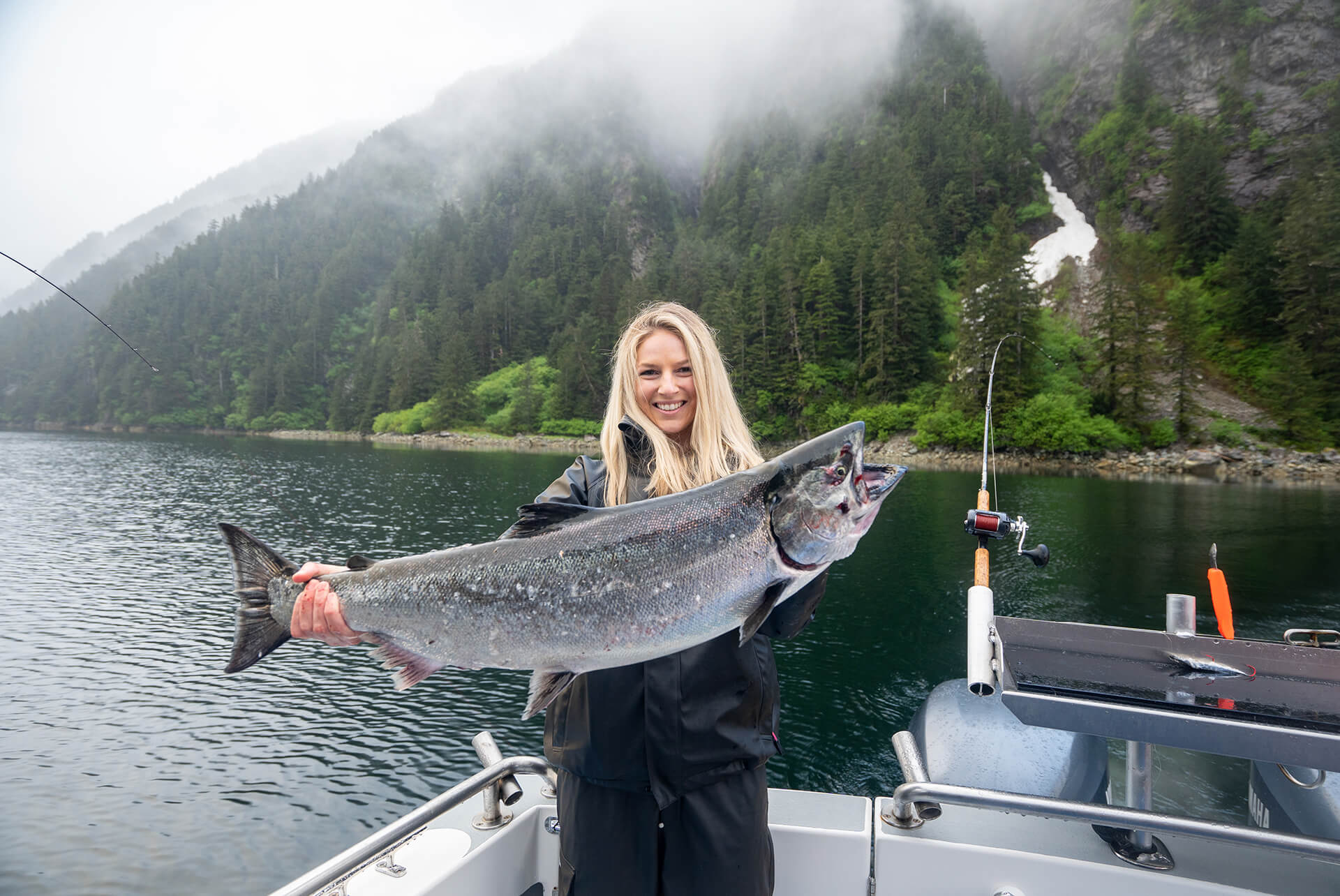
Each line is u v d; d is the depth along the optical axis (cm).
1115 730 162
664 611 169
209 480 4441
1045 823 213
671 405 196
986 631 202
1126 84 9475
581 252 13750
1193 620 226
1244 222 7294
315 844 766
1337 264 5819
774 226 12450
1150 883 188
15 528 2761
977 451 6053
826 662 1264
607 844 161
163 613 1650
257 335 13400
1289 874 190
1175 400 6238
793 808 221
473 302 13712
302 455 6706
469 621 183
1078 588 1791
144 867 727
